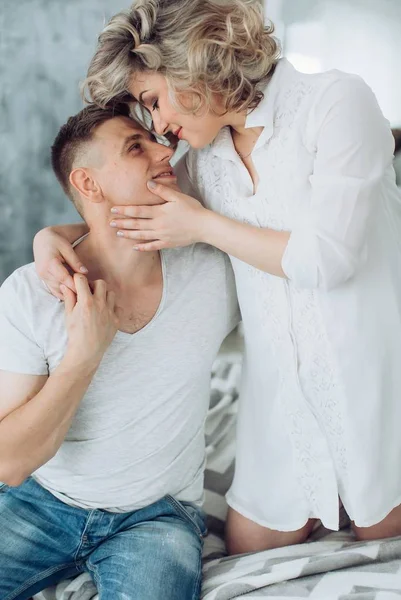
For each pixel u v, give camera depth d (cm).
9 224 266
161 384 134
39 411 119
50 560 136
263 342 136
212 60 116
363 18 263
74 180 127
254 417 146
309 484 140
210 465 179
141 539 132
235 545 154
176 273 136
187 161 139
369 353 128
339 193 116
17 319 126
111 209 125
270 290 130
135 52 118
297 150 121
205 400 142
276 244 120
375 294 128
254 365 141
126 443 135
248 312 136
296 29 265
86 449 135
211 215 122
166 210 124
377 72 268
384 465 136
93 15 249
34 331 125
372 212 119
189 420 139
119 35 119
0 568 131
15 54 250
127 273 131
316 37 267
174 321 135
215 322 140
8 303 127
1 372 126
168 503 140
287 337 131
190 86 117
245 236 121
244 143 129
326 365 129
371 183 117
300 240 117
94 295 122
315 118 118
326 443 136
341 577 131
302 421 136
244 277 133
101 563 132
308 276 118
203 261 139
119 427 134
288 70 124
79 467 136
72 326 120
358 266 121
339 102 117
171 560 128
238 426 152
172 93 118
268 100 123
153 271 134
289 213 124
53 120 258
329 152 116
